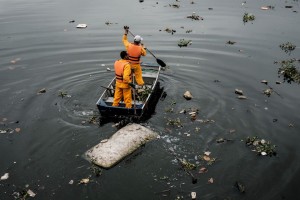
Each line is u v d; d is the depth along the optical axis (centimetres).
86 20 2008
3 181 771
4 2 2578
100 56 1472
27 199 718
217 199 710
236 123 977
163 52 1511
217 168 799
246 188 738
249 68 1350
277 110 1044
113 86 1162
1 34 1792
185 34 1738
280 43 1616
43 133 948
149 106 1077
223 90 1175
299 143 887
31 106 1090
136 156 839
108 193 727
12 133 949
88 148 877
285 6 2286
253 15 2034
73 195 725
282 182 752
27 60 1456
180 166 803
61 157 846
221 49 1545
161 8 2267
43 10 2288
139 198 712
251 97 1124
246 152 853
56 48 1579
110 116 1026
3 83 1246
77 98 1137
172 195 720
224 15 2097
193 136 918
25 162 832
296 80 1236
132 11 2197
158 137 912
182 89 1188
